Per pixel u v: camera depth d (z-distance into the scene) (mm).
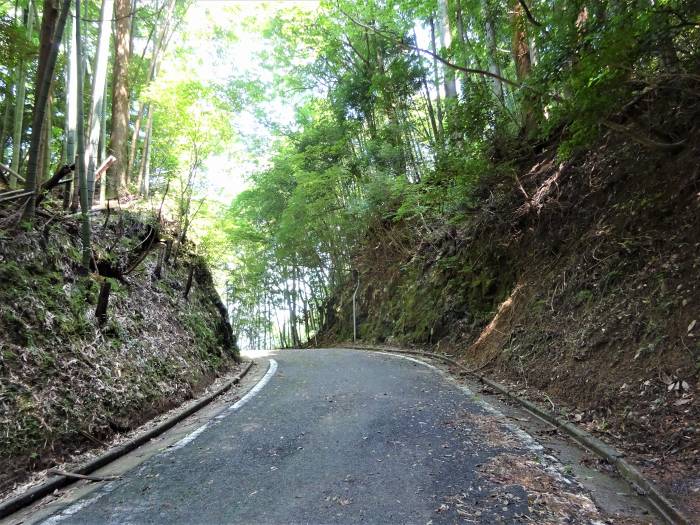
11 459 3629
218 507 3123
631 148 7031
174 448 4512
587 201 7762
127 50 11492
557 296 7164
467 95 8891
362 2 14984
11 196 5500
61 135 12773
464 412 5496
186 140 10414
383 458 3945
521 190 9352
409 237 16734
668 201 5777
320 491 3314
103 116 9008
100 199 9789
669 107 6336
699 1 4258
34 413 4039
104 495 3422
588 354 5531
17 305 4668
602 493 3229
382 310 17328
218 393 7277
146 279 8203
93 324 5625
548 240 8633
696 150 5684
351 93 17875
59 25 5324
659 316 4801
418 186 13125
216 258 16141
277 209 22188
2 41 6387
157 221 9477
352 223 17984
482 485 3352
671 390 4082
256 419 5500
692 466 3326
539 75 5676
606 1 4836
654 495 3068
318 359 11594
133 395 5359
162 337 7199
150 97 10102
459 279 12148
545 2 6750
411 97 16438
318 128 20141
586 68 4672
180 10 12555
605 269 6223
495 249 10672
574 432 4445
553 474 3555
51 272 5504
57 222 6258
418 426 4906
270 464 3910
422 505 3047
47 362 4551
